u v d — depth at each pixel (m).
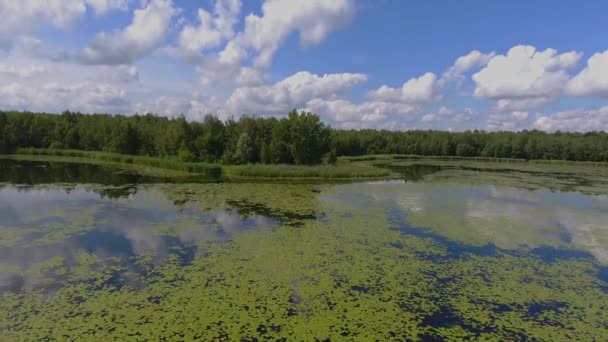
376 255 13.50
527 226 18.69
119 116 77.81
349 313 9.16
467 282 11.36
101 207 20.44
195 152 51.00
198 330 8.17
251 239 14.99
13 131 63.53
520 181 38.97
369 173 40.16
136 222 17.34
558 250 14.92
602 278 12.06
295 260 12.70
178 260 12.45
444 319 9.06
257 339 7.89
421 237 16.06
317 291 10.34
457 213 21.25
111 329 8.14
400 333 8.35
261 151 48.56
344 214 20.09
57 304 9.23
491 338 8.30
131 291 10.02
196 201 22.84
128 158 50.41
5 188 26.33
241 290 10.23
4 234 14.97
